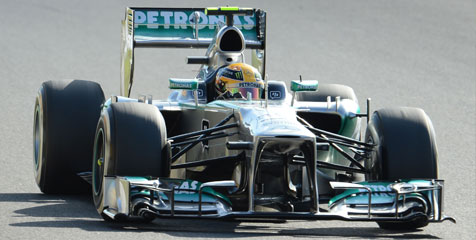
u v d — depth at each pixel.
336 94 33.69
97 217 27.16
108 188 25.23
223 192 26.14
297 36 79.50
